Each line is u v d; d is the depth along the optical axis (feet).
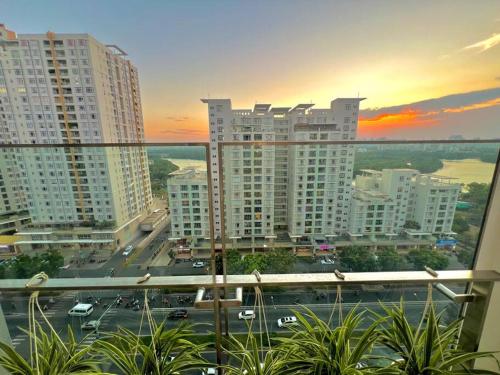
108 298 164.96
